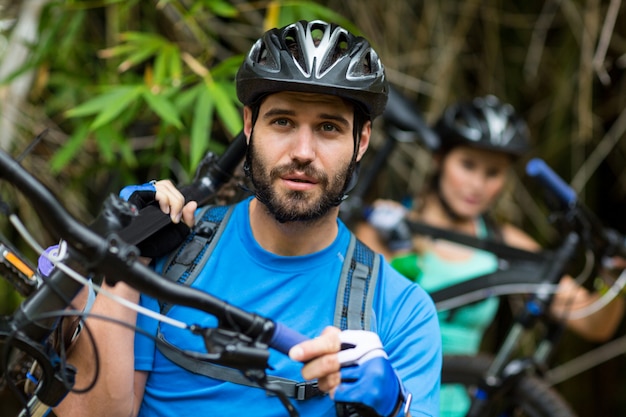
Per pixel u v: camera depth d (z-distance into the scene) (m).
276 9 3.26
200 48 3.81
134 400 1.82
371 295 1.85
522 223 5.01
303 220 1.79
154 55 3.86
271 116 1.76
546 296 3.22
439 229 3.42
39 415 1.77
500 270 3.33
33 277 1.70
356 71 1.78
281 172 1.75
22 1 3.60
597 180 5.20
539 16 4.63
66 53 3.61
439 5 4.47
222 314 1.49
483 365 3.31
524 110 4.89
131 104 3.33
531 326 3.24
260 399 1.77
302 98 1.74
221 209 1.95
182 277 1.84
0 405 4.23
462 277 3.52
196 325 1.51
